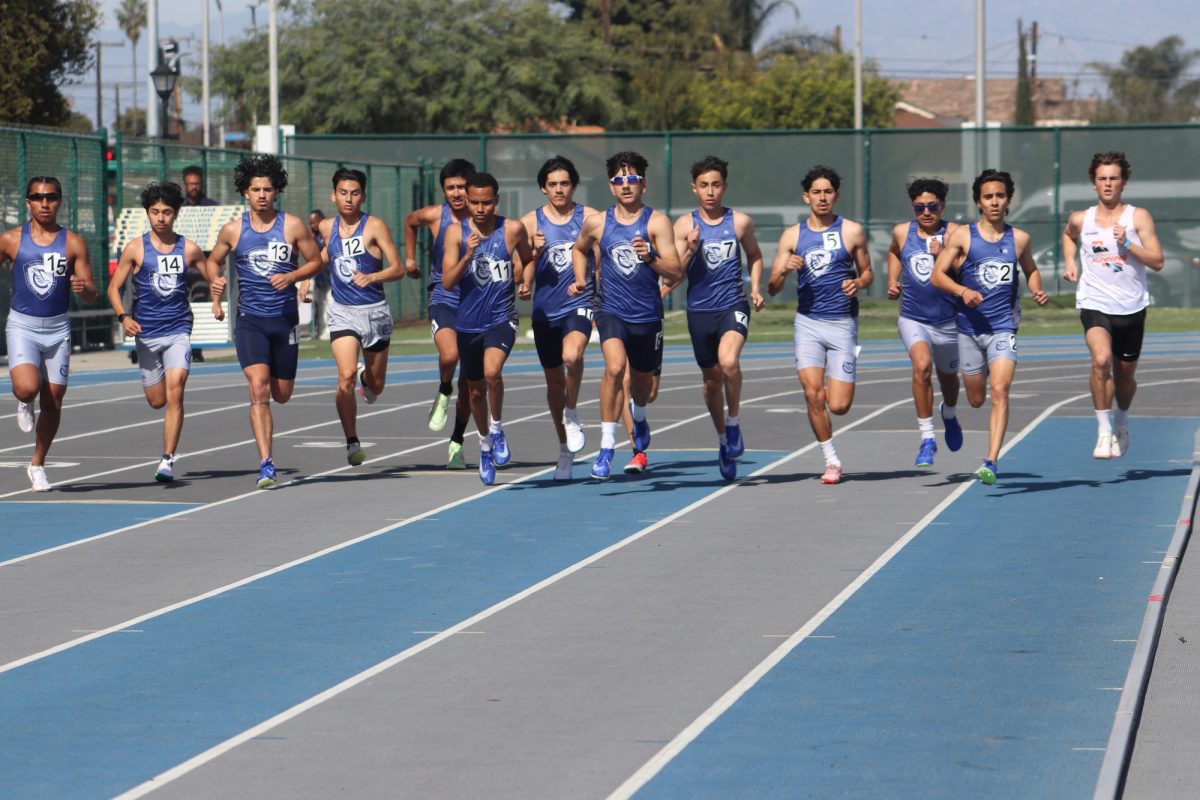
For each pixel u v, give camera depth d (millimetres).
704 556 18781
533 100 106500
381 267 25453
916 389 24016
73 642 14875
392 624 15484
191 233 51125
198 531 20984
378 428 33156
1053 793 10422
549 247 23781
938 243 23391
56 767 11172
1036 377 44938
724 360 23516
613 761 11195
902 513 21641
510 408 36594
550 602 16406
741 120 127875
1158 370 46750
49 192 24125
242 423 34250
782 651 14250
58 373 24500
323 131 103875
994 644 14375
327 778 10883
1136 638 14492
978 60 77625
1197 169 71688
